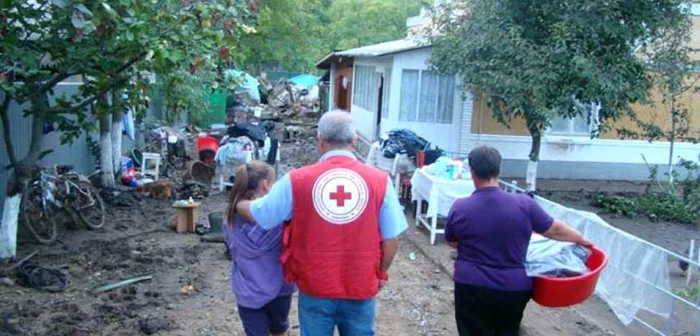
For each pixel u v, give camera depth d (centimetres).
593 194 1466
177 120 2181
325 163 370
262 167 438
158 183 1242
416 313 682
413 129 1534
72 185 970
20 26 709
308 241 364
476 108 1551
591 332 655
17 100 757
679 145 1664
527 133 1586
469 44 1253
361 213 362
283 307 446
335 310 374
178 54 673
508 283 412
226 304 687
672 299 650
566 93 1199
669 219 1281
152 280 757
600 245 760
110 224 1013
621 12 1230
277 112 3456
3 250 790
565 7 1232
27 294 697
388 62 1630
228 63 844
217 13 727
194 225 991
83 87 819
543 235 424
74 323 621
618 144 1642
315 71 4653
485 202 419
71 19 683
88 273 776
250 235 432
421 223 1064
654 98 1612
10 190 792
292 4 3503
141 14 688
